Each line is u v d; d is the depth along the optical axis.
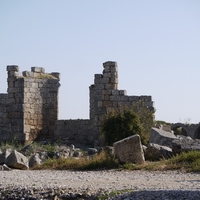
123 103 47.22
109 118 41.97
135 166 29.58
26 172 29.53
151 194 18.59
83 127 50.09
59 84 52.62
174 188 20.69
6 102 51.12
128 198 18.33
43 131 51.59
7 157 32.22
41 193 20.84
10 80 51.03
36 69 52.28
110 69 48.00
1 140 50.66
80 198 20.05
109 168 30.23
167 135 39.75
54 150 38.78
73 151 37.88
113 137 40.94
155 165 29.48
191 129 68.12
